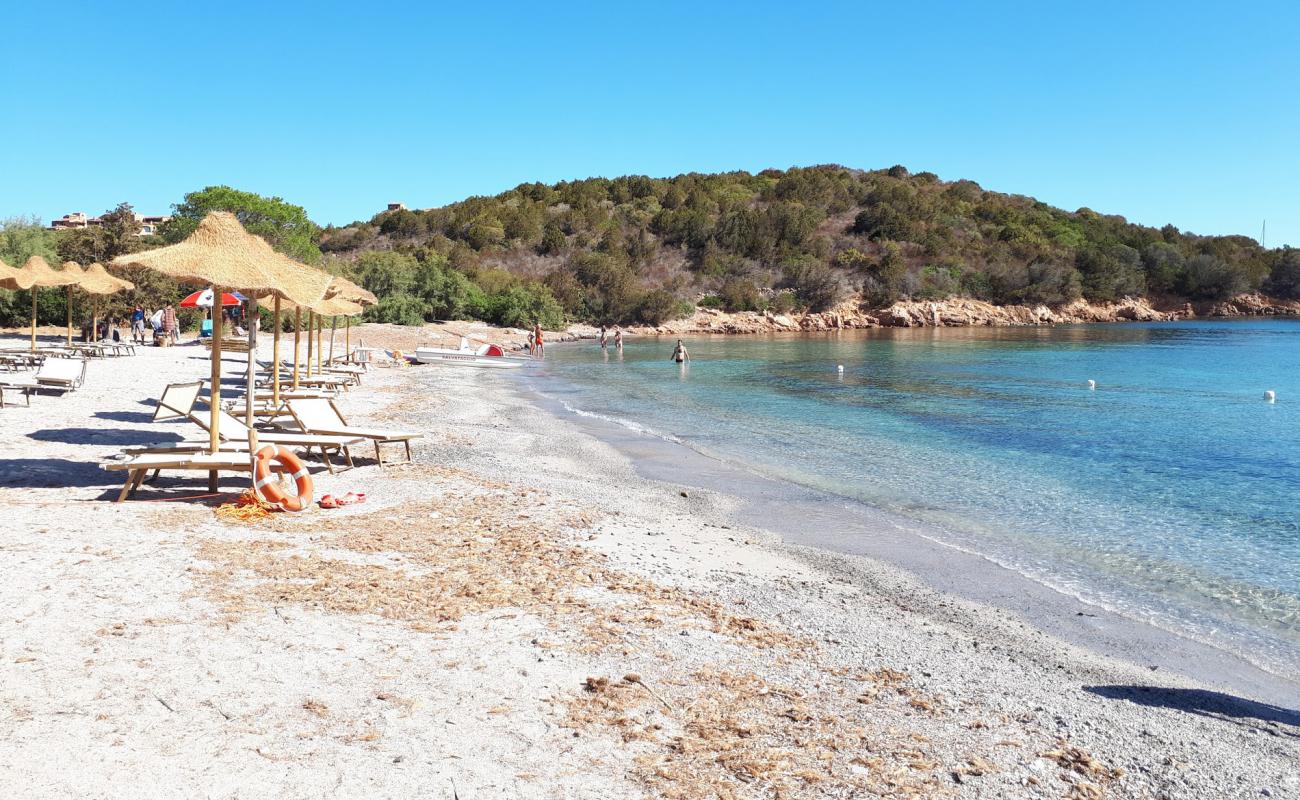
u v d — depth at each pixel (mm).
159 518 8734
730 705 5320
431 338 50719
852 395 27406
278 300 12641
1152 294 102125
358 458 13641
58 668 5012
